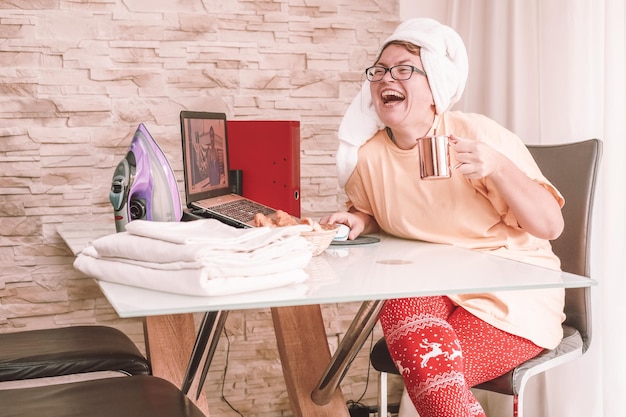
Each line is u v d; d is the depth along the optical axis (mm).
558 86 2498
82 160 2615
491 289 1281
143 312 1090
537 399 2686
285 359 2010
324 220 2057
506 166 1773
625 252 2275
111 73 2625
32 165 2576
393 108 1957
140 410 1335
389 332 1641
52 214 2605
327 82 2834
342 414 1973
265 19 2758
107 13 2607
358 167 2100
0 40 2521
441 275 1405
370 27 2859
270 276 1243
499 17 2742
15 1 2523
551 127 2525
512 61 2713
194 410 1355
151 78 2662
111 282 1318
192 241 1242
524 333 1757
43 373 1718
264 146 2508
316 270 1464
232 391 2836
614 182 2287
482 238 1958
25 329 2619
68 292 2646
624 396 2299
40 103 2568
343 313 2910
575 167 2098
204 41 2707
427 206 1979
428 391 1568
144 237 1331
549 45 2523
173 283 1204
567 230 2074
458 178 1949
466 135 1967
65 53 2576
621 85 2273
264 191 2520
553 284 1314
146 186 1865
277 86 2787
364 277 1380
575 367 2457
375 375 2949
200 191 2184
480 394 2871
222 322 1719
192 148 2139
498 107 2766
